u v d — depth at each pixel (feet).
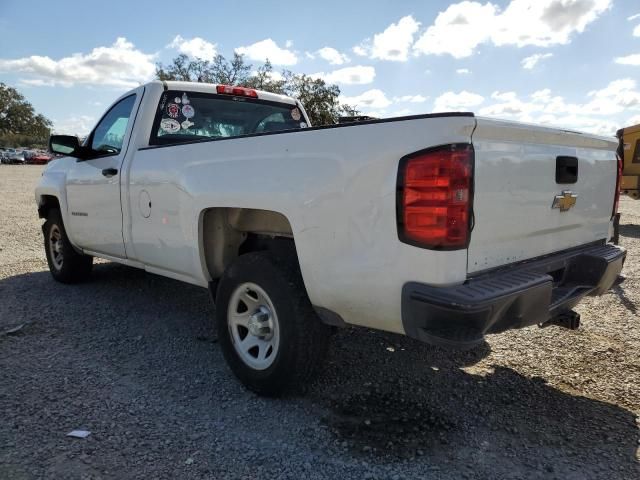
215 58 75.56
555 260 10.62
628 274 21.88
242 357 11.19
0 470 8.28
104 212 15.75
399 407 10.58
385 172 8.31
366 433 9.57
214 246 12.33
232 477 8.27
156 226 13.43
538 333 15.01
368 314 8.99
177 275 13.47
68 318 15.96
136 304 17.46
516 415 10.37
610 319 16.26
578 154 11.13
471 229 8.25
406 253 8.17
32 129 304.91
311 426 9.80
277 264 10.38
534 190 9.70
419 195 7.97
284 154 9.87
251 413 10.29
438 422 10.01
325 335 10.36
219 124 16.39
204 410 10.40
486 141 8.43
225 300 11.39
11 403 10.50
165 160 12.98
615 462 8.82
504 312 8.32
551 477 8.39
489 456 8.93
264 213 11.44
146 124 14.84
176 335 14.66
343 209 8.86
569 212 10.96
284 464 8.62
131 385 11.48
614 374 12.29
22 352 13.25
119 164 14.94
